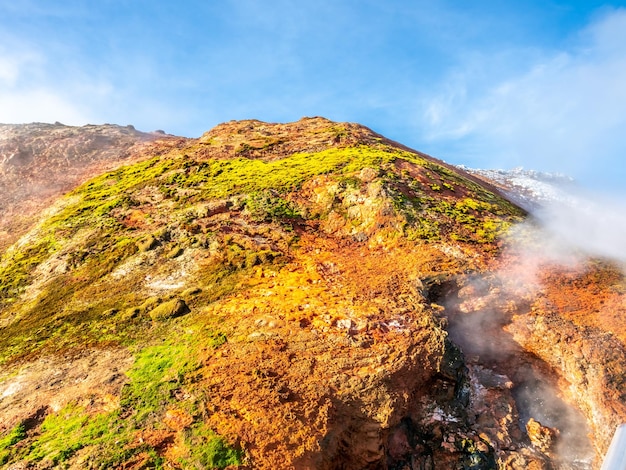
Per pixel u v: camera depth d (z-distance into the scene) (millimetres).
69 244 19781
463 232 18859
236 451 9047
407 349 12211
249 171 24516
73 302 15672
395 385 11422
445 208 20609
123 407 10086
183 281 15992
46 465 8641
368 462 10672
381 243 18062
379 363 11711
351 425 10711
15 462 8844
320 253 17500
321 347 12031
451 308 14875
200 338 12531
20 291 17234
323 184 22016
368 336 12531
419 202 20500
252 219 19641
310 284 15141
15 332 14375
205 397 10242
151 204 22500
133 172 27922
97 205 23391
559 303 15102
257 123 35375
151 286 15938
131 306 14836
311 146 28391
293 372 11227
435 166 26781
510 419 12641
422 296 14555
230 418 9719
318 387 10867
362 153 25688
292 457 9211
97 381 11055
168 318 13898
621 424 11578
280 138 30453
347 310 13570
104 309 14891
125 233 19766
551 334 13734
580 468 12047
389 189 20453
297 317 13117
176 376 10945
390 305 13984
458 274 15570
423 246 17375
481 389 13047
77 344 13109
